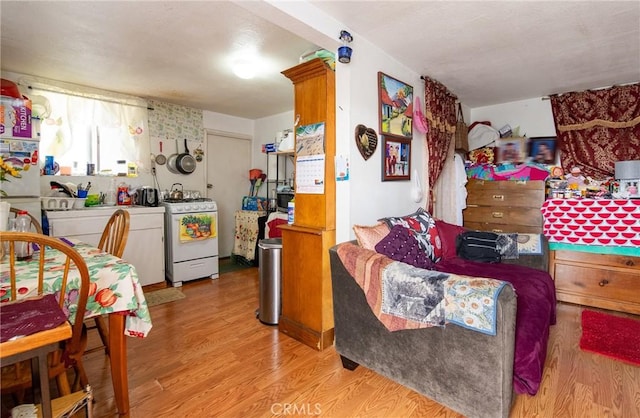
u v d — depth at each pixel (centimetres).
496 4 184
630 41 231
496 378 127
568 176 346
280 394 170
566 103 349
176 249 357
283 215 387
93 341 229
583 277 289
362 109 228
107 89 351
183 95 374
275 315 255
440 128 312
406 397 167
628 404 159
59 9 192
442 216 336
